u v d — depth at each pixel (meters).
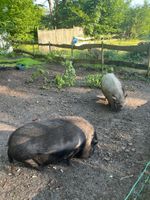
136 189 1.78
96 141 2.13
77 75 4.50
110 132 2.53
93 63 4.95
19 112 3.06
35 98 3.50
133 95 3.52
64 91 3.74
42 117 2.92
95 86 3.84
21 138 1.90
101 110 3.06
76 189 1.81
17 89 3.86
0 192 1.80
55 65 5.33
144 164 2.04
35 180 1.90
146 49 4.43
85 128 2.04
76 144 1.97
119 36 9.91
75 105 3.23
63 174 1.94
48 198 1.74
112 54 5.28
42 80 4.23
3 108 3.18
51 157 1.93
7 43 6.66
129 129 2.58
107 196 1.74
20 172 1.97
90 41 8.94
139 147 2.27
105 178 1.90
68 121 2.04
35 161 1.93
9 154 1.94
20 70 4.89
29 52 6.34
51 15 11.80
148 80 4.14
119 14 11.22
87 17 10.94
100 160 2.09
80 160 2.08
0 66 5.02
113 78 3.07
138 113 2.95
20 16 6.68
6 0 6.01
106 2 11.33
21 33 7.04
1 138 2.44
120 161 2.09
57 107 3.19
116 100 2.96
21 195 1.78
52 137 1.91
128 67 4.59
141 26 10.88
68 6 11.60
